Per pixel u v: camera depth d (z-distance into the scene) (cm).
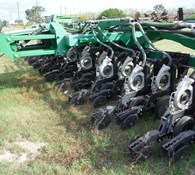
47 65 770
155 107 435
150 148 337
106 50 595
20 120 463
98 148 372
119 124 422
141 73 445
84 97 530
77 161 343
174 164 327
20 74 802
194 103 365
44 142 396
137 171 321
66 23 940
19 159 358
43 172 328
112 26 530
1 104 543
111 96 523
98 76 540
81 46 648
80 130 426
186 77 354
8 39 554
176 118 355
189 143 334
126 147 373
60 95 593
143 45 552
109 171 322
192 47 438
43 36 573
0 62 1034
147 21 494
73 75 647
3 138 404
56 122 456
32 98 581
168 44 1287
